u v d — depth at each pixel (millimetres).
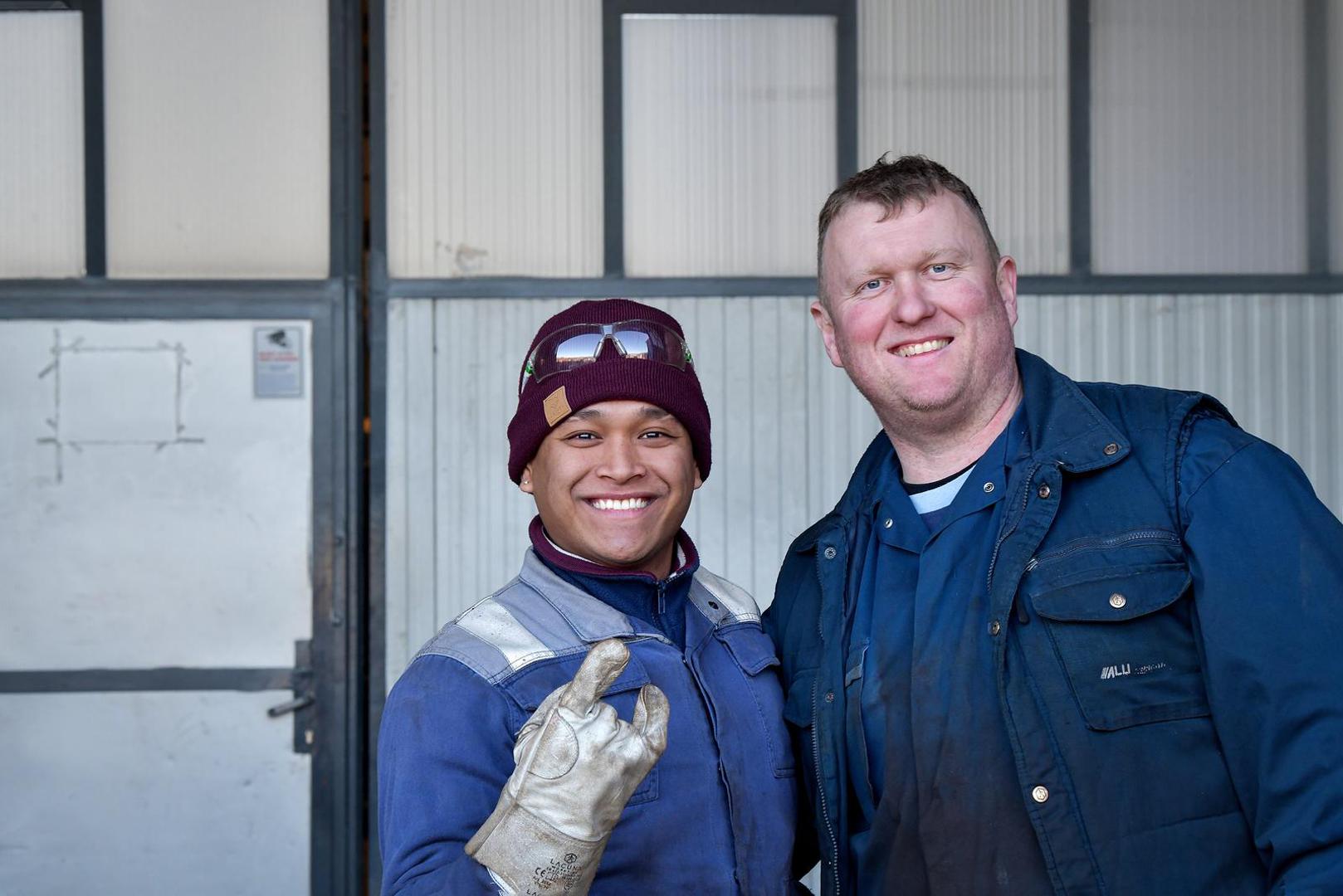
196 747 3064
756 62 3174
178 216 3109
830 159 3180
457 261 3141
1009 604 1265
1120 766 1204
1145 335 3191
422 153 3137
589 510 1354
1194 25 3205
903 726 1327
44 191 3109
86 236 3096
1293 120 3217
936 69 3184
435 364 3129
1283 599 1173
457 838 1173
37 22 3109
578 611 1345
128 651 3070
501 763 1233
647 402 1340
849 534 1492
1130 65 3207
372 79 3127
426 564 3119
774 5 3164
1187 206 3209
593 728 1067
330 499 3090
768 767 1392
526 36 3148
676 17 3164
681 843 1274
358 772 3076
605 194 3152
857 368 1421
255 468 3092
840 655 1410
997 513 1341
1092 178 3199
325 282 3102
